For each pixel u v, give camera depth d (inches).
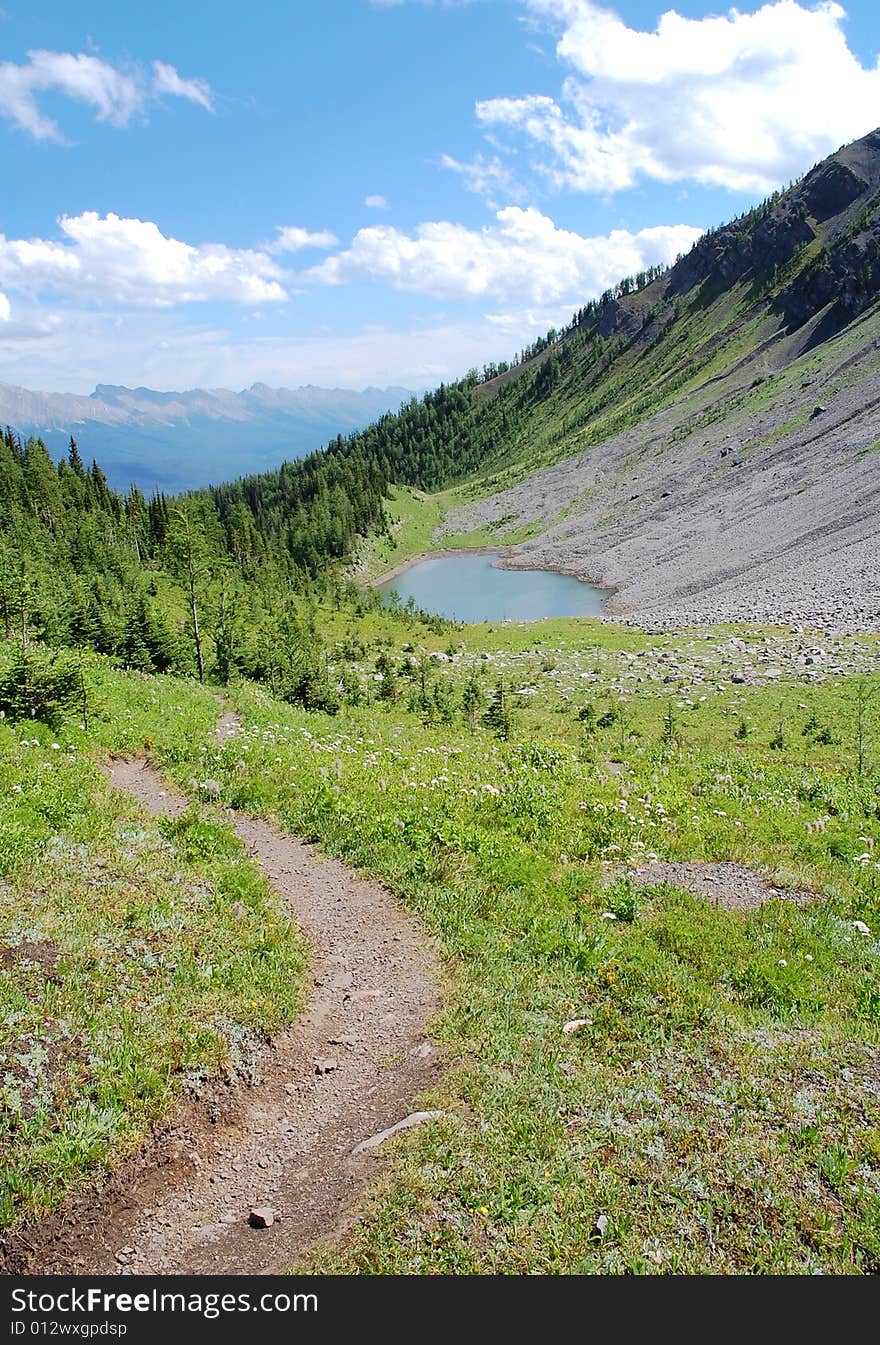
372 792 772.0
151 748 939.3
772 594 3297.2
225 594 3097.9
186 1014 402.9
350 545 6776.6
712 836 711.1
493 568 6146.7
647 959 474.3
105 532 4229.8
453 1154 321.7
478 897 561.0
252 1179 324.2
